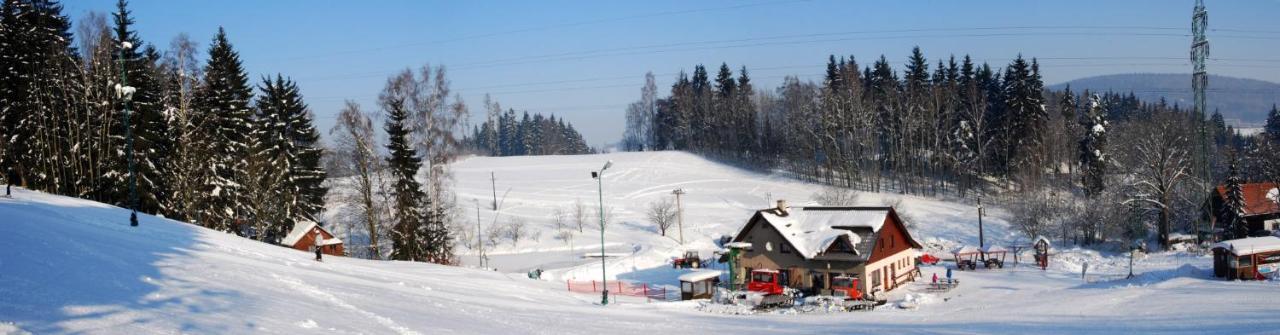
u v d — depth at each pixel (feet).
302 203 203.00
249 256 94.22
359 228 217.77
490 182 378.94
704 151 463.42
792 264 156.35
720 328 79.61
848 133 353.92
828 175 358.02
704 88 471.62
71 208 115.55
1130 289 114.52
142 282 56.13
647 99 597.11
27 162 164.76
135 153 164.76
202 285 59.47
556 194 343.26
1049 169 352.49
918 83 385.50
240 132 194.90
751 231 162.71
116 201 163.22
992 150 345.10
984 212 288.92
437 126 168.25
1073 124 385.91
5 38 158.40
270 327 46.34
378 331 51.98
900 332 75.25
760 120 485.97
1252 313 76.38
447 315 67.41
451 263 180.96
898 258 164.45
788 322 90.53
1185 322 73.67
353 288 77.82
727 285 160.76
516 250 234.38
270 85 202.69
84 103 169.27
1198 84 249.14
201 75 185.98
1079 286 136.15
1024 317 89.40
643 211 307.99
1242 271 126.62
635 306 112.57
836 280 148.05
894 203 277.85
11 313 39.60
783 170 396.78
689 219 290.97
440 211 173.88
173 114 178.70
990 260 191.93
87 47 168.55
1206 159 245.45
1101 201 245.65
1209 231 234.99
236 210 187.83
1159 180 231.50
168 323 42.70
